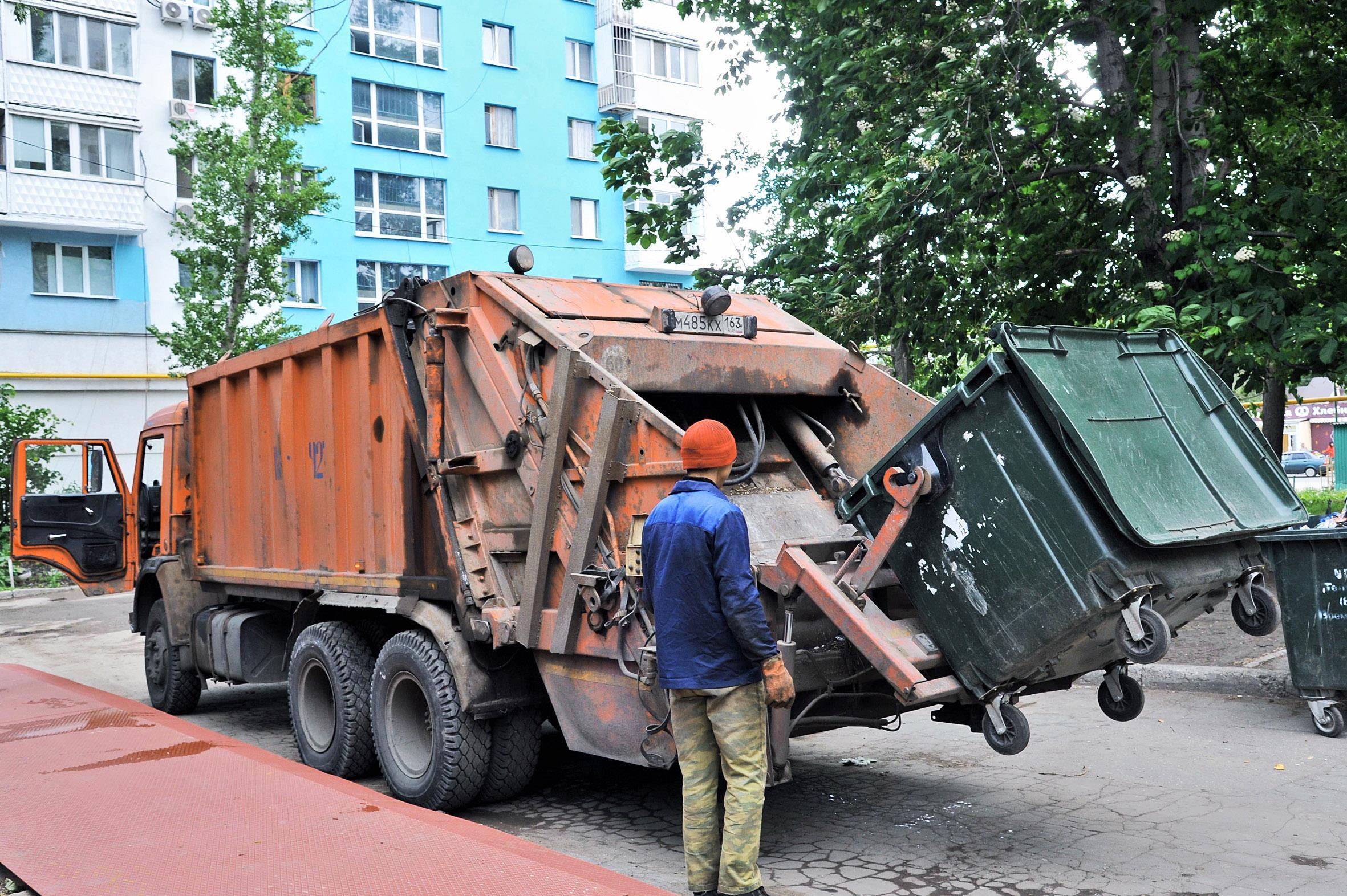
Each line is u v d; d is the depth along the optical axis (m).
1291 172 10.71
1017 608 4.04
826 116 11.07
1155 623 3.80
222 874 3.88
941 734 6.80
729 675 3.68
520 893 3.60
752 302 6.49
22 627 14.19
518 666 5.27
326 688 6.30
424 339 5.52
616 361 4.91
